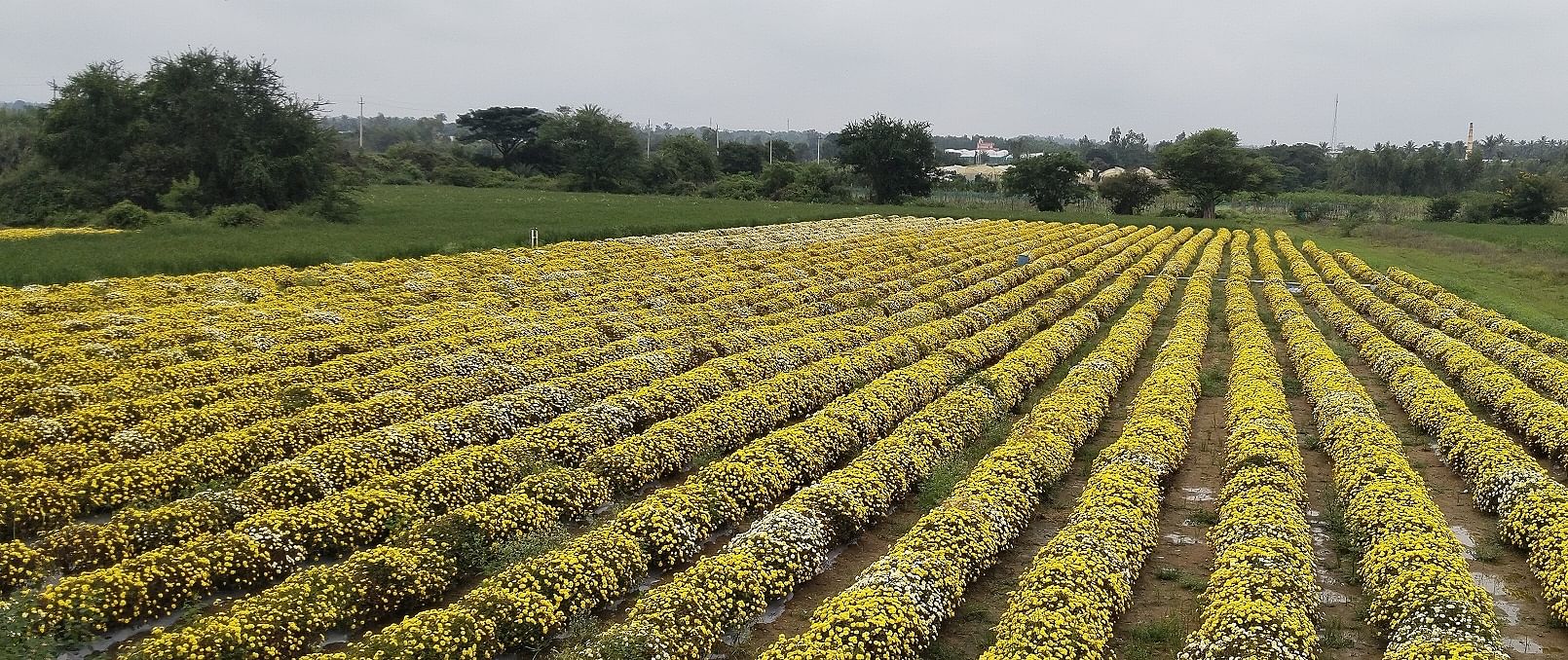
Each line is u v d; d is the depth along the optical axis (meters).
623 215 70.56
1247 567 13.54
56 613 11.88
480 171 125.31
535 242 48.62
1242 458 18.23
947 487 17.64
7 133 83.44
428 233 51.53
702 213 75.31
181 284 33.03
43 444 17.47
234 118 60.94
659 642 11.81
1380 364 27.64
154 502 15.53
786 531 14.86
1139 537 15.09
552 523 15.65
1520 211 94.69
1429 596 12.72
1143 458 18.42
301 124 62.44
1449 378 27.45
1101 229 76.50
